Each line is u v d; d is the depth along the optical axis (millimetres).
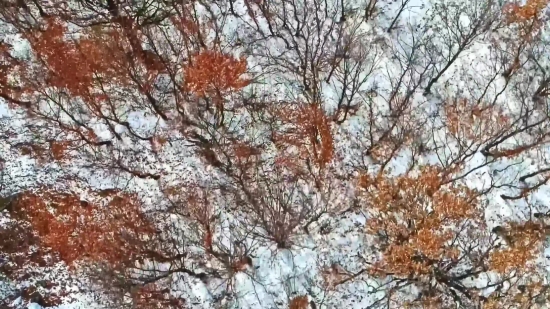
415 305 23234
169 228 24188
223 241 24016
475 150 25500
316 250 24156
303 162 25469
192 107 26172
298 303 23234
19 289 23266
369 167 25609
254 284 23438
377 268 23594
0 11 26359
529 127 25984
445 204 23875
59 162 25109
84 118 25734
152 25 26094
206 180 25141
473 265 23891
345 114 25938
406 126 26172
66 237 23938
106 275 23156
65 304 23000
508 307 23062
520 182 25938
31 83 25453
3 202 24344
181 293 23219
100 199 24734
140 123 25953
